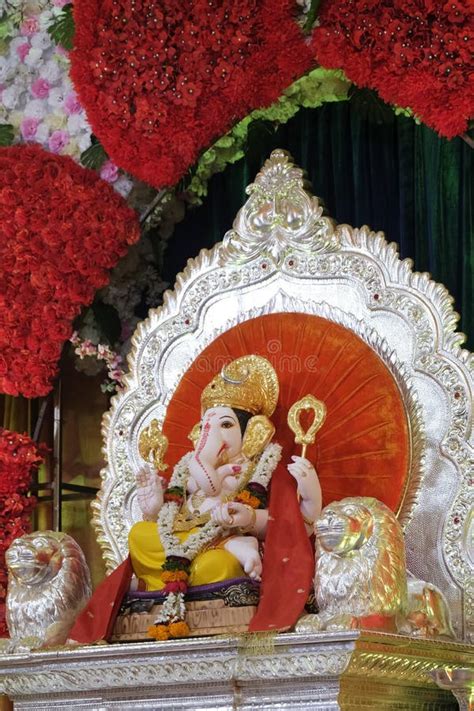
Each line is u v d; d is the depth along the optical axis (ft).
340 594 12.14
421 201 15.58
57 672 13.09
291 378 14.67
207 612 12.78
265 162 15.70
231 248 15.62
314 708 11.79
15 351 16.46
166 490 13.80
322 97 15.97
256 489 13.41
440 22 14.23
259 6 15.46
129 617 13.38
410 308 14.33
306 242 15.11
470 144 14.40
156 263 17.61
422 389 14.11
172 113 15.84
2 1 17.37
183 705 12.59
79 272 16.38
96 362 17.17
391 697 12.30
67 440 17.71
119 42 16.02
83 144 16.89
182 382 15.38
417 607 12.71
